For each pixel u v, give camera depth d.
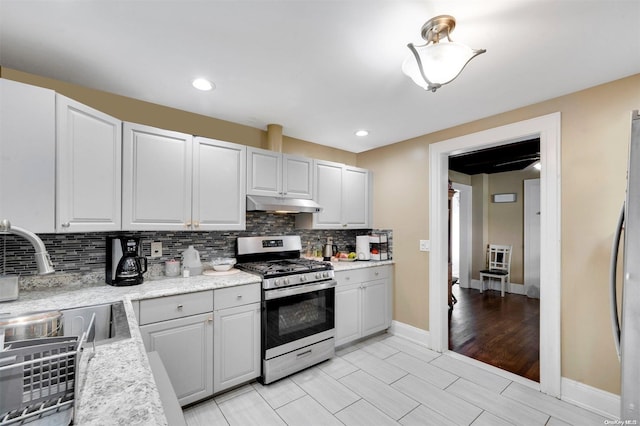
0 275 1.62
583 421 1.85
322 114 2.51
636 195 1.09
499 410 1.96
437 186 2.92
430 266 2.96
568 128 2.09
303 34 1.46
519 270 5.25
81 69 1.79
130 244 2.00
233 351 2.10
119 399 0.69
